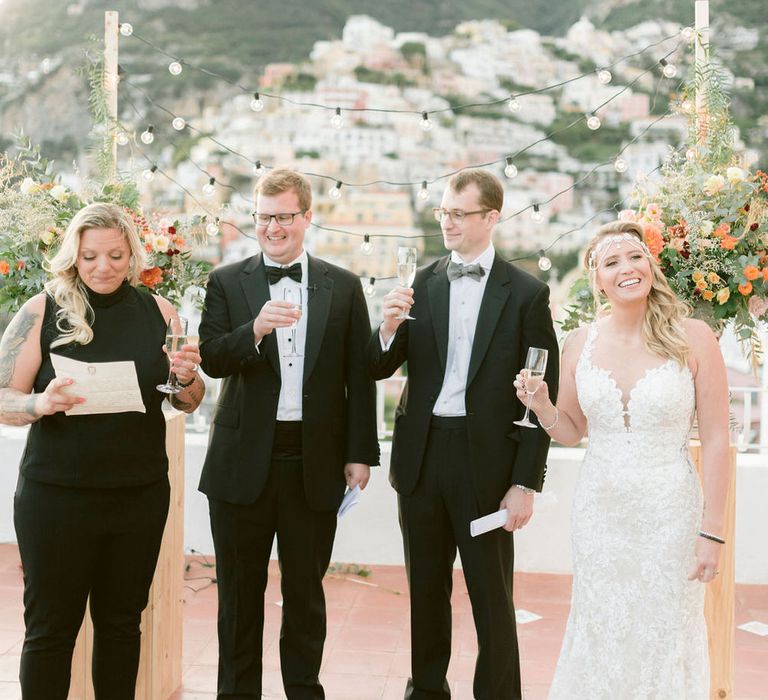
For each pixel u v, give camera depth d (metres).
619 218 3.19
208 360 2.67
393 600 4.24
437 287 2.76
